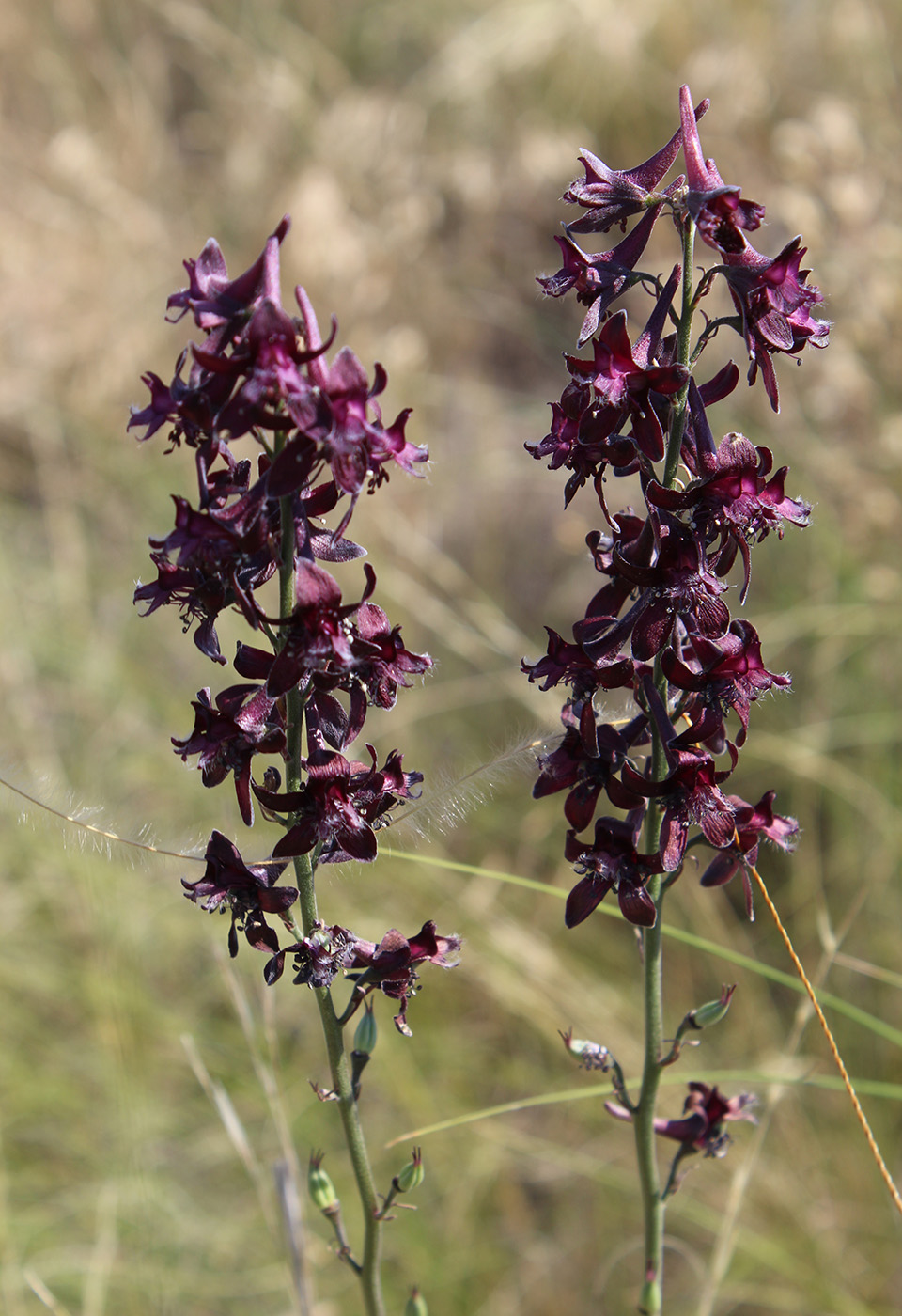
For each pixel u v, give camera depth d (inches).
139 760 216.7
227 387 70.3
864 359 229.8
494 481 268.4
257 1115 184.1
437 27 381.4
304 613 73.3
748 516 79.7
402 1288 168.6
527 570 272.4
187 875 115.6
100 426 275.7
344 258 276.5
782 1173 175.2
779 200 234.8
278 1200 129.3
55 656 235.6
